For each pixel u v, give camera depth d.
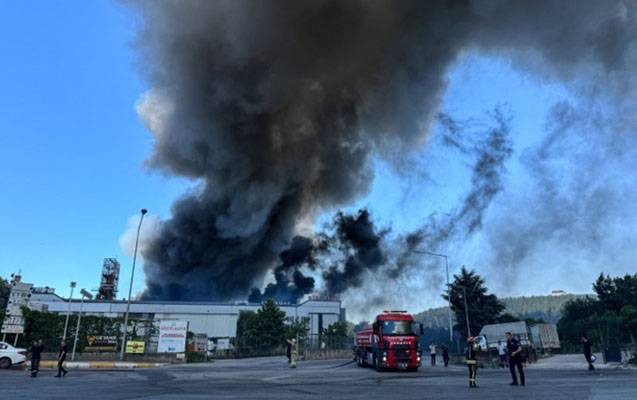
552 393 12.60
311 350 51.59
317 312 85.12
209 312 74.38
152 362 33.91
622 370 22.95
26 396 12.17
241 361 39.97
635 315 56.69
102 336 35.81
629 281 70.75
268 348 54.88
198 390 14.27
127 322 35.75
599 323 55.78
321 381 18.30
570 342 58.59
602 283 73.81
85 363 30.20
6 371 23.75
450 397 12.02
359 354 32.00
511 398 11.50
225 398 11.83
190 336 43.28
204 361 38.09
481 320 68.06
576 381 16.72
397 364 24.84
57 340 34.59
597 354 41.06
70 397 11.98
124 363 31.08
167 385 16.12
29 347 33.62
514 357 16.05
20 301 32.56
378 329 25.92
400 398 11.89
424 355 57.44
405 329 25.66
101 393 13.11
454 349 49.00
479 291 70.38
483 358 32.91
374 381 18.23
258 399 11.61
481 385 16.08
